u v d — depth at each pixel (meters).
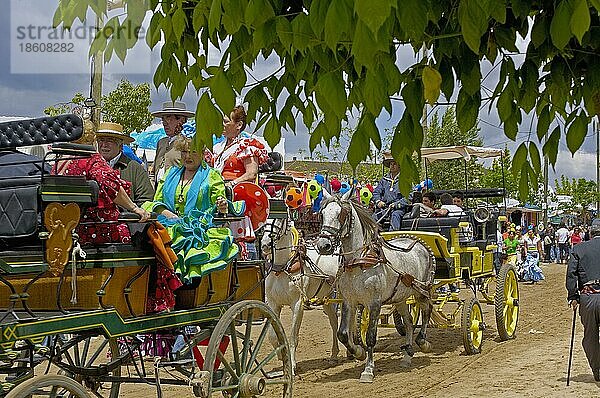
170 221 6.55
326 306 12.09
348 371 11.48
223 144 8.20
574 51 2.97
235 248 6.90
